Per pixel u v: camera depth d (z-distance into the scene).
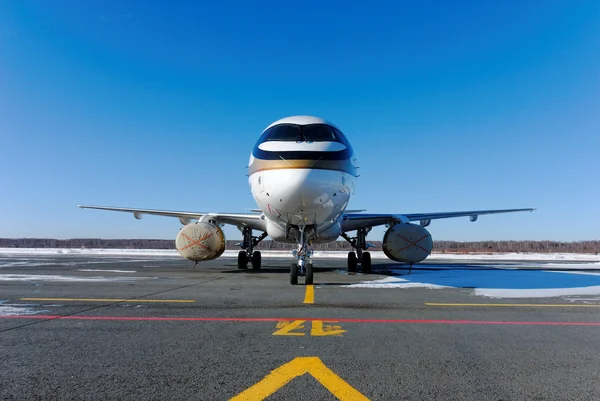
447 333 5.37
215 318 6.31
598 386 3.46
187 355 4.31
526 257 37.19
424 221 18.59
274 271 16.78
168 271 16.52
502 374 3.76
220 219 16.12
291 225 11.99
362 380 3.58
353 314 6.69
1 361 4.09
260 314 6.65
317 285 11.05
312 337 5.12
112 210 17.56
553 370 3.87
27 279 12.55
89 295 8.89
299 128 11.23
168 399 3.15
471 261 28.47
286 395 3.23
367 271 16.56
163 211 17.45
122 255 36.38
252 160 12.02
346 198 11.62
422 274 15.33
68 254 38.94
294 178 10.12
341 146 11.14
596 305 7.75
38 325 5.77
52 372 3.76
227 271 16.73
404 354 4.38
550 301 8.28
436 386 3.45
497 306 7.59
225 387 3.39
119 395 3.22
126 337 5.09
